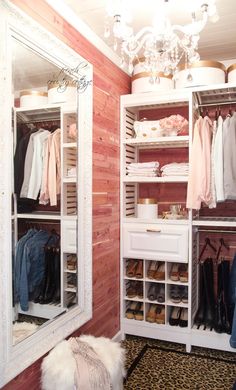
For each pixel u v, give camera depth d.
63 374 1.40
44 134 1.68
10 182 1.43
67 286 1.89
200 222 2.40
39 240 1.64
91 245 2.10
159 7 1.66
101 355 1.56
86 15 1.92
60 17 1.79
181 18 1.94
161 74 2.46
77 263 1.98
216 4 1.79
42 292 1.66
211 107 2.75
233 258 2.57
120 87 2.62
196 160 2.35
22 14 1.45
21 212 1.52
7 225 1.40
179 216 2.58
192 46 1.65
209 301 2.52
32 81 1.58
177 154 2.88
